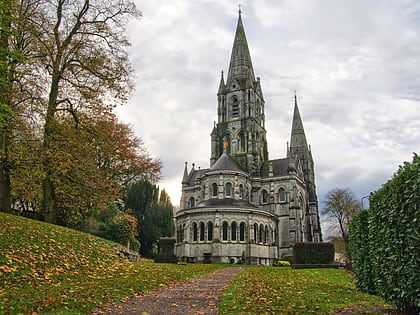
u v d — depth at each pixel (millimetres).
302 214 93000
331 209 98188
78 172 35594
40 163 30406
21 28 28547
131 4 34969
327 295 17734
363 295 18234
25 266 19094
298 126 116438
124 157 46906
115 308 13070
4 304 12016
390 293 14562
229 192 76938
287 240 84000
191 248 67000
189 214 68812
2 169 29734
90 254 26203
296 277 29766
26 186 35625
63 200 39500
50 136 30812
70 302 13055
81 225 49062
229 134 99000
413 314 13391
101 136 35875
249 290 18812
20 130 29625
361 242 20500
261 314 12281
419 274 12523
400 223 13828
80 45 33094
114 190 41750
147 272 25578
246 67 104062
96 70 33594
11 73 27109
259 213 69625
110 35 34406
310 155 115562
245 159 93312
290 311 12938
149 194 85750
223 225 66438
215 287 20359
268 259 69938
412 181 13250
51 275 19453
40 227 26328
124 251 32844
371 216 17750
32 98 29047
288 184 87062
